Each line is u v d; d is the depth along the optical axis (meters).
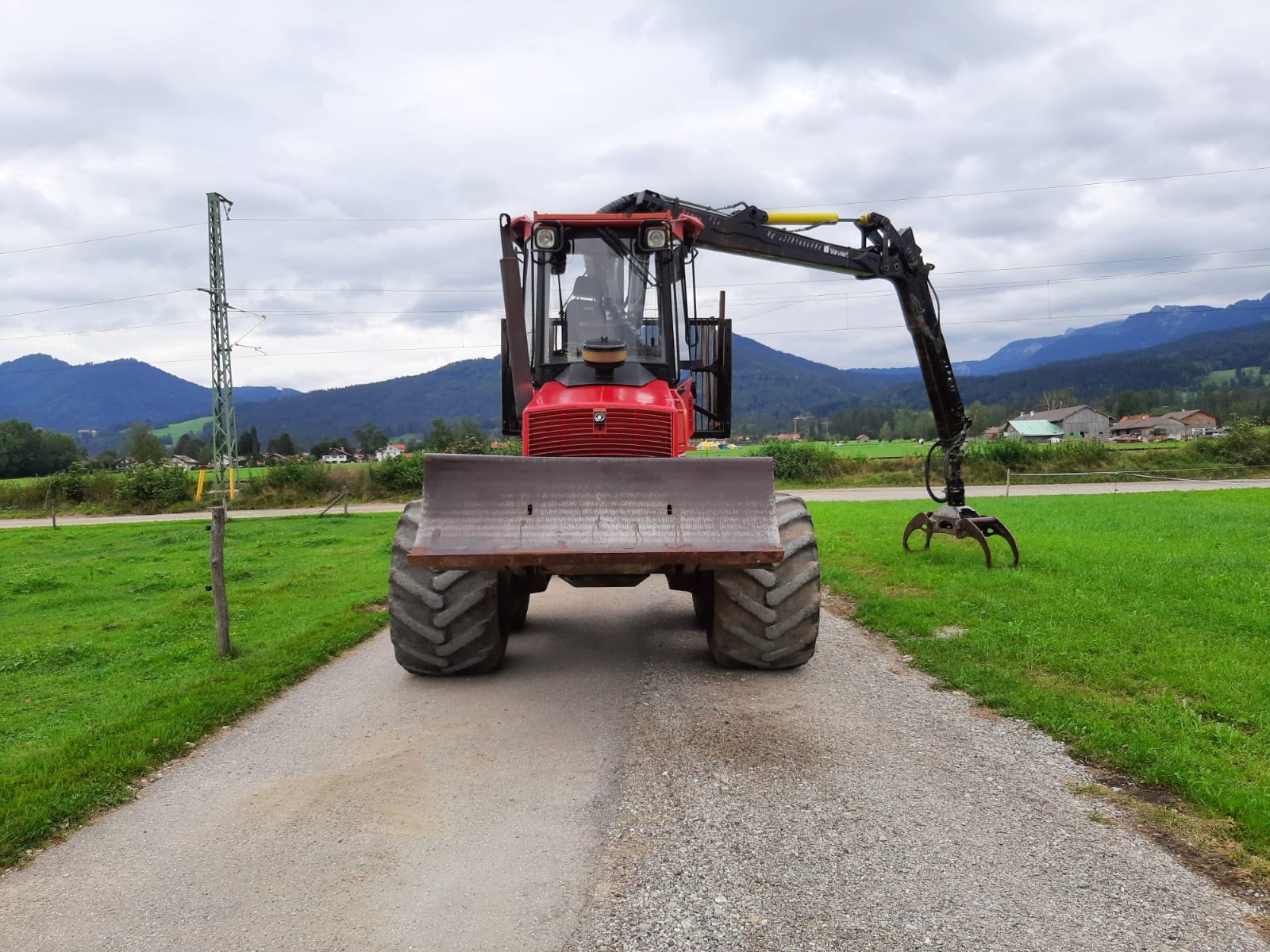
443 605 5.98
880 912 2.89
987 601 8.09
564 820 3.72
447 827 3.70
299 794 4.16
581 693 5.71
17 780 4.37
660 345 6.86
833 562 11.55
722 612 5.91
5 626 9.74
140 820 3.94
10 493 35.78
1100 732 4.45
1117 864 3.18
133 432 111.81
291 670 6.64
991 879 3.09
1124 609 7.58
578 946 2.75
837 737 4.67
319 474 34.47
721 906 2.96
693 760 4.38
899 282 10.46
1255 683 5.24
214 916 3.04
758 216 9.76
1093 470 34.81
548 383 6.72
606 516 5.33
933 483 34.25
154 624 9.23
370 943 2.82
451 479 5.41
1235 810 3.53
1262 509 17.89
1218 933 2.72
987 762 4.25
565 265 6.86
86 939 2.92
